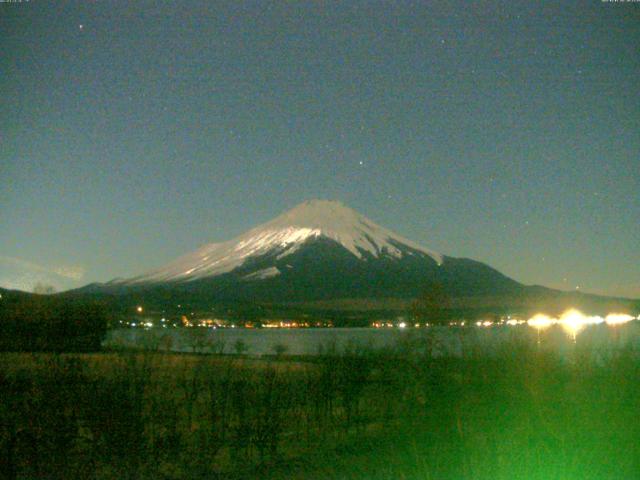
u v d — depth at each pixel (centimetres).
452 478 928
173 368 1520
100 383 1060
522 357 1465
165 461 1012
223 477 984
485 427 1259
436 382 1410
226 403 1271
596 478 930
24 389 1100
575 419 1235
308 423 1271
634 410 1300
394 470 990
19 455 916
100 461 967
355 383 1414
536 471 940
